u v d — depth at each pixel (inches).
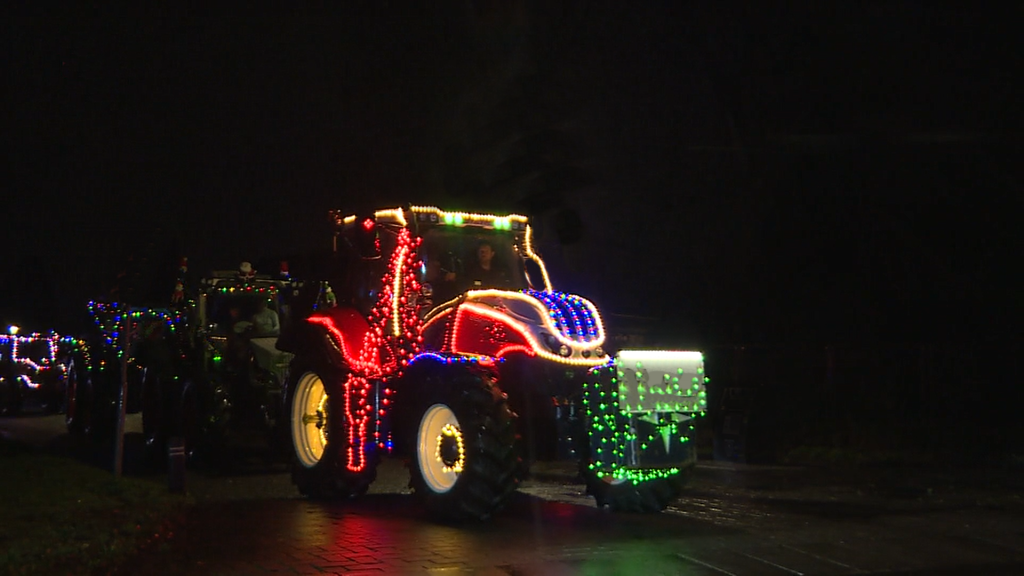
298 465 435.5
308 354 443.2
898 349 610.5
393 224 410.6
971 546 319.3
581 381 358.6
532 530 337.7
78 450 634.8
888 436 567.5
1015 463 508.4
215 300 623.5
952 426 572.1
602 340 367.9
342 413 404.8
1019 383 574.9
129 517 357.1
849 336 682.8
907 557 303.0
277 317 616.7
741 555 301.6
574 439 357.1
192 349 581.9
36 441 690.8
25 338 960.3
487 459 335.9
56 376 919.7
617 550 304.2
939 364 596.1
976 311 637.9
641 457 357.7
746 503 404.2
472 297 382.3
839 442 576.7
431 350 392.2
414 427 364.8
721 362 681.6
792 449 565.9
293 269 660.1
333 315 426.3
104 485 422.3
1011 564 296.7
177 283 614.5
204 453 550.9
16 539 315.6
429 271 406.9
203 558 290.4
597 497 381.4
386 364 395.9
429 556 293.1
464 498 338.3
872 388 612.7
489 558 291.3
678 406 363.9
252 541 316.2
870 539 327.0
